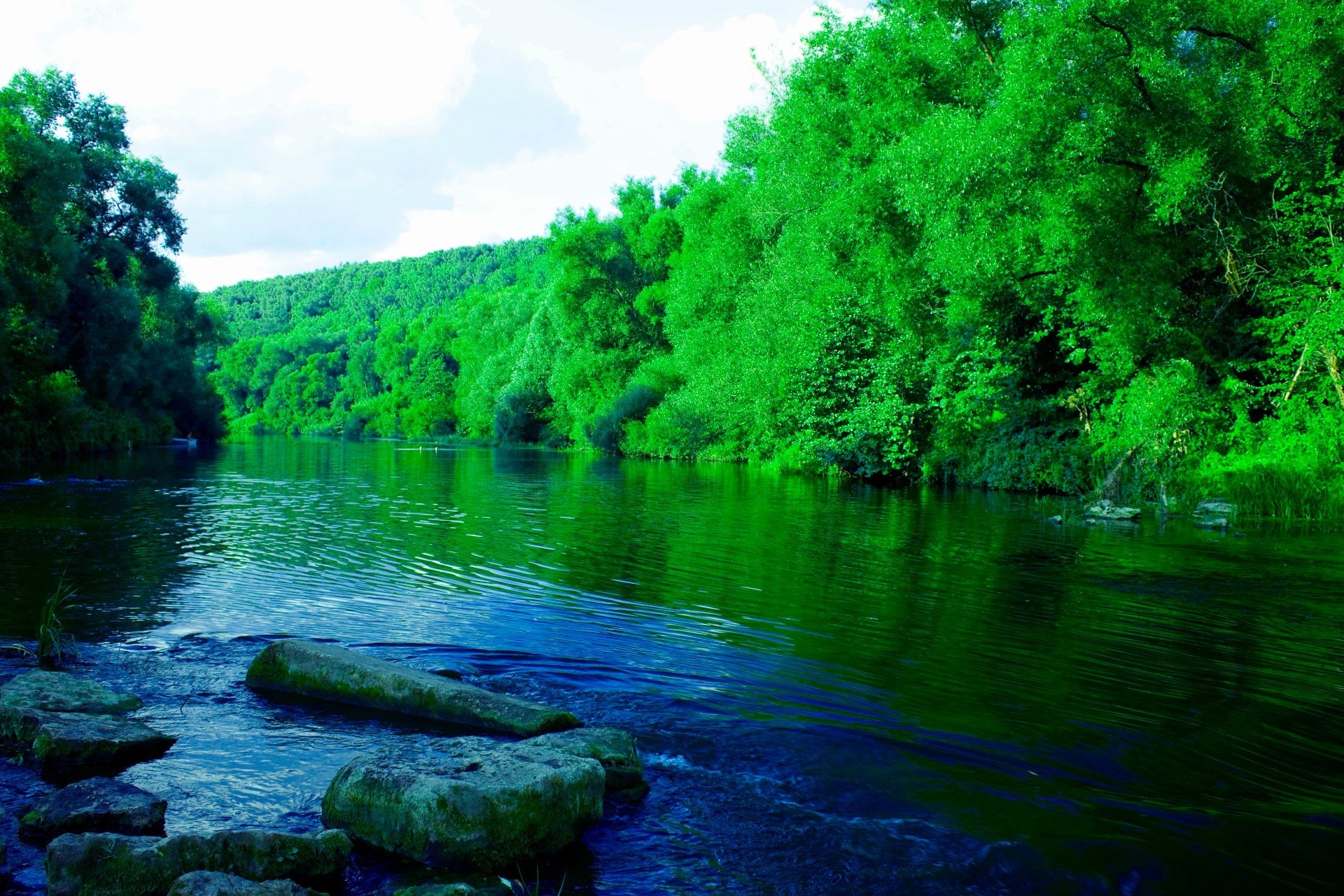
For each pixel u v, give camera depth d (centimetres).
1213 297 1844
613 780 423
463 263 18550
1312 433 1534
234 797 410
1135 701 554
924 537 1255
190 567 970
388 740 482
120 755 447
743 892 340
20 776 427
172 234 4769
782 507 1673
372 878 347
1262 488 1486
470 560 1041
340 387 11819
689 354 3550
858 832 386
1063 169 1466
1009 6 1920
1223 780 443
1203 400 1625
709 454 3481
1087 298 1633
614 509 1625
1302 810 411
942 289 2067
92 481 2188
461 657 634
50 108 4191
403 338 10944
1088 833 386
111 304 3853
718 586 895
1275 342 1667
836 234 2216
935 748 479
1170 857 367
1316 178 1666
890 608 798
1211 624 746
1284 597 852
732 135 3419
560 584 897
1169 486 1623
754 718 520
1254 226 1730
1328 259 1628
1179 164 1446
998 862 363
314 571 958
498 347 7094
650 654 645
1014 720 520
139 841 336
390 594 846
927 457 2253
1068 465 1886
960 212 1602
